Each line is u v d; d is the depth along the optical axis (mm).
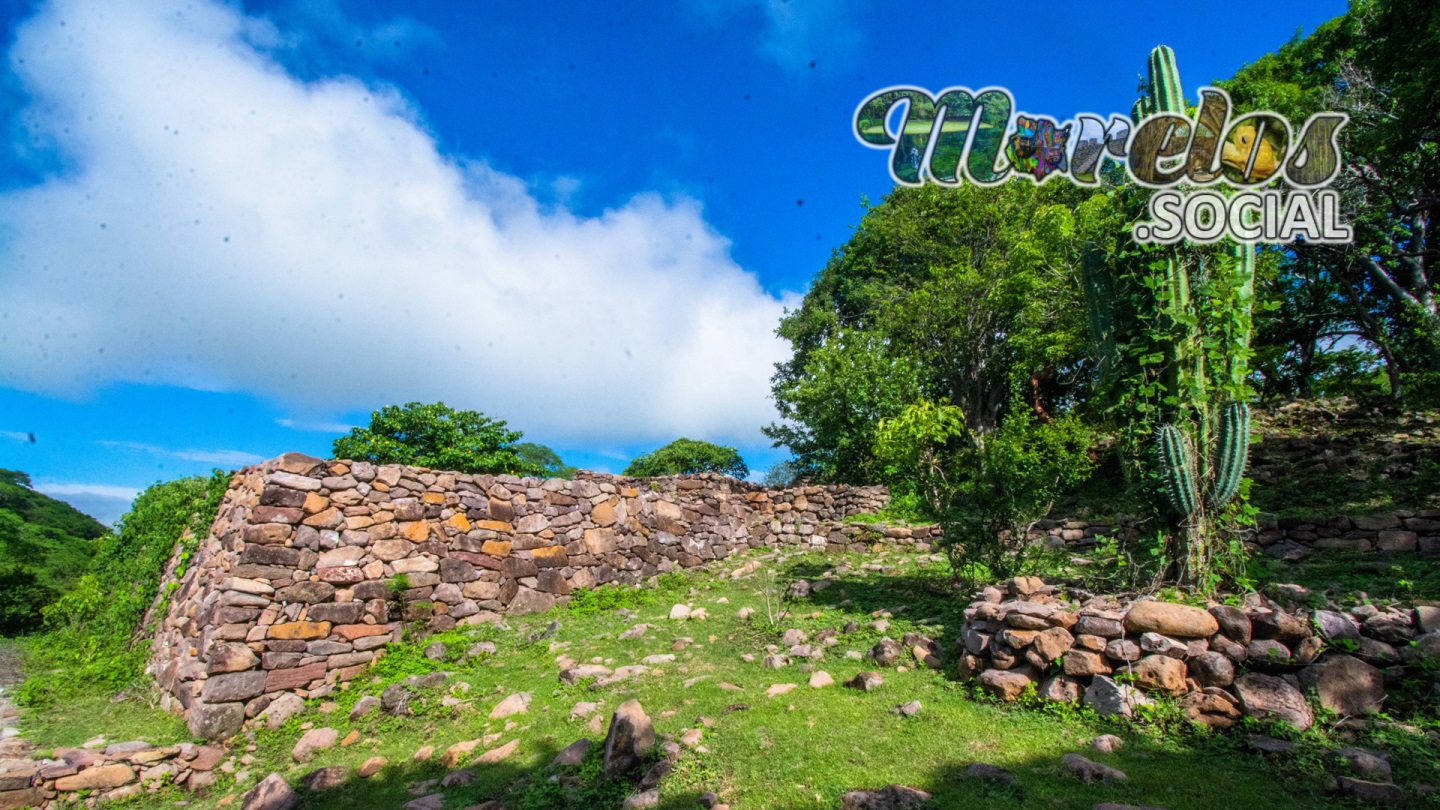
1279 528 7738
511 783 3965
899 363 15148
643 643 6680
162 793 4645
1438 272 13008
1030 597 5074
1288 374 15141
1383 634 3730
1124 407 5496
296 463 6738
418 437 14867
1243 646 3900
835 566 10094
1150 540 5168
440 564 7633
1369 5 9930
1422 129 8664
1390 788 2904
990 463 6953
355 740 5195
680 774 3617
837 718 4242
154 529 9875
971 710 4254
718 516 12406
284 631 6145
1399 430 10781
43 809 4262
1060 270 13891
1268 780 3174
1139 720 3844
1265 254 11812
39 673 8375
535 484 9031
